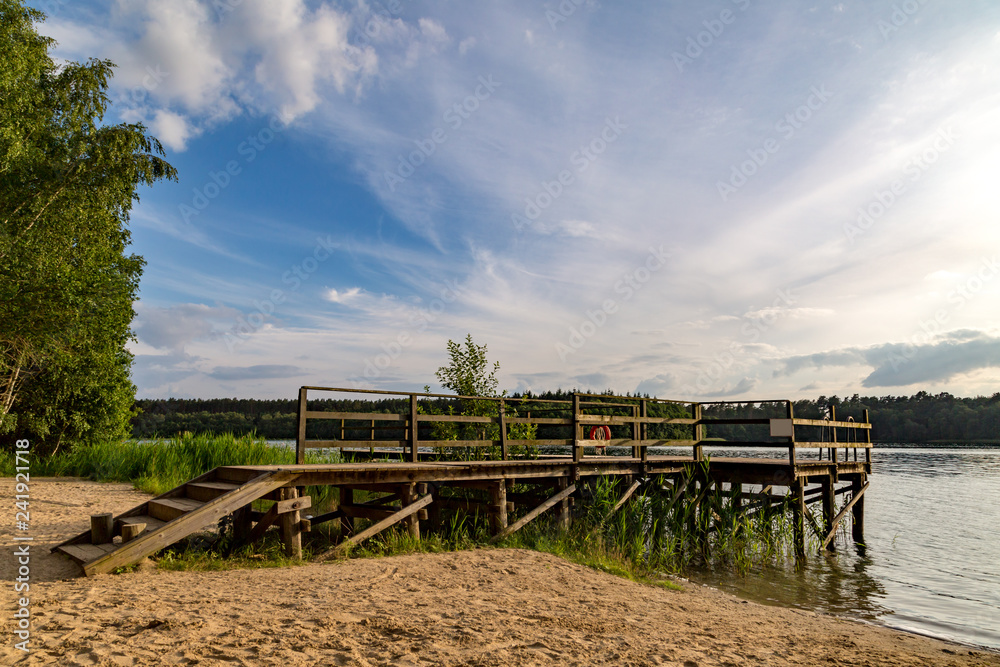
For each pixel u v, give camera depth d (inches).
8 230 558.3
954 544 581.6
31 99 673.0
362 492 558.9
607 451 820.0
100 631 170.2
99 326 693.3
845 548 558.9
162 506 310.5
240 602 212.1
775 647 215.6
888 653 229.9
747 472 543.5
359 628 187.8
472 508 424.8
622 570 350.9
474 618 209.8
